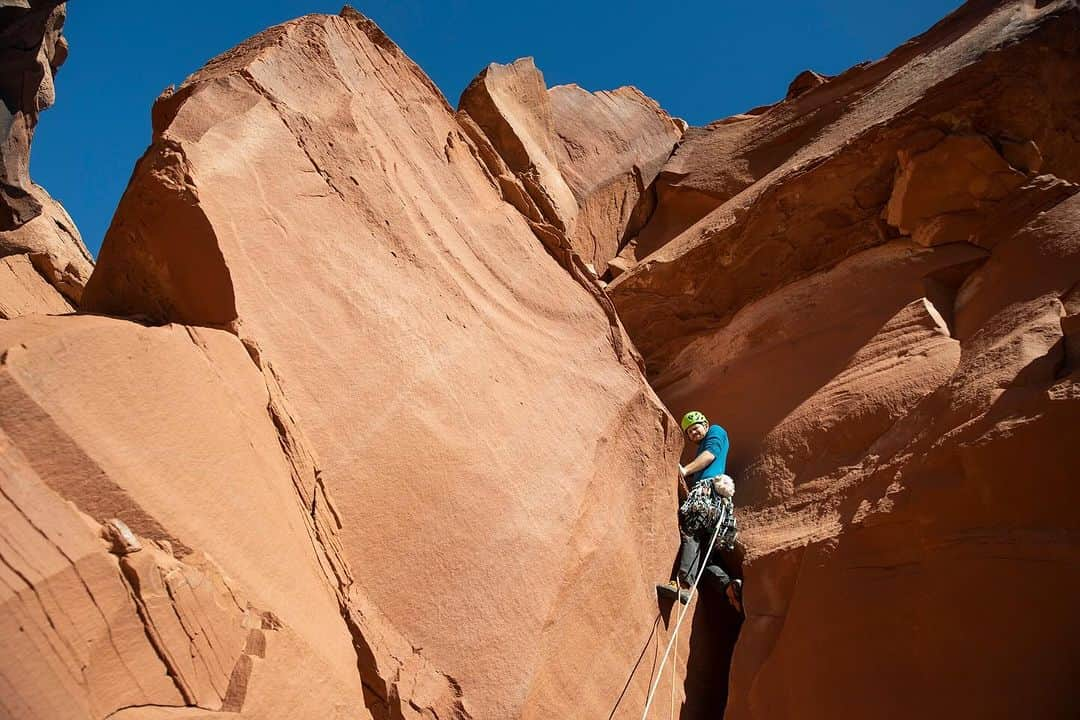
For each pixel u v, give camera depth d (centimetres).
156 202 344
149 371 306
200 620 270
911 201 639
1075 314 466
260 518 319
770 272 721
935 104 634
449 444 423
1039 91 621
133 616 254
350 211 456
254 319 380
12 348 268
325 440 380
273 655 282
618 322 587
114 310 365
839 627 464
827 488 545
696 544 550
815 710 454
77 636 239
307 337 397
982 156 618
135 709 246
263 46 475
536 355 518
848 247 688
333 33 511
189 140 404
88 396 281
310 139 454
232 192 400
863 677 445
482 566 402
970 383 495
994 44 634
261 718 269
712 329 747
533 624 405
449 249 508
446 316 474
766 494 583
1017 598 409
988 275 590
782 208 701
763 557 530
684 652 527
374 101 518
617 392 552
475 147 586
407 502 393
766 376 666
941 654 425
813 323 665
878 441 539
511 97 930
